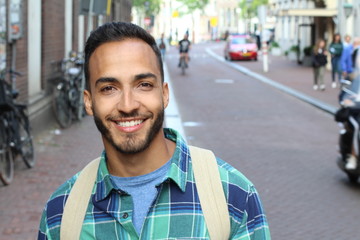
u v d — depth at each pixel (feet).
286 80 87.61
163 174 5.76
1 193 23.70
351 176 27.30
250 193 5.85
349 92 27.45
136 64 5.60
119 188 5.65
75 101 43.83
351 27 98.02
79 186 5.96
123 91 5.58
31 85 40.16
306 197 24.76
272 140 39.40
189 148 5.98
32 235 18.78
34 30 40.96
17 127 26.37
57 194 6.06
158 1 193.88
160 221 5.61
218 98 65.46
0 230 19.16
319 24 118.32
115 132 5.62
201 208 5.65
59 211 5.97
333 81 77.41
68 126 41.55
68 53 55.67
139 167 5.72
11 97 26.76
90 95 5.90
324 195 25.16
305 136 41.39
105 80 5.60
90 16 41.81
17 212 21.20
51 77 46.73
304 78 91.66
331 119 50.98
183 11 251.60
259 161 32.19
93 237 5.73
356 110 26.37
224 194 5.73
